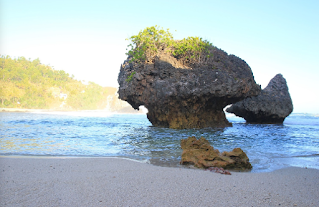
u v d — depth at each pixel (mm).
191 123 23078
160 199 4367
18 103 122438
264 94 34062
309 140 15867
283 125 31797
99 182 5371
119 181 5504
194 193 4773
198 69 22797
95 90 171250
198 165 7551
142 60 24016
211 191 4938
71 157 8711
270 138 16844
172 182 5539
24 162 7348
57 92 151125
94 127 24000
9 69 144875
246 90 23062
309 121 43844
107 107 163625
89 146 11719
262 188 5293
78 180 5488
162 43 25078
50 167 6777
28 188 4801
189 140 9125
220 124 25656
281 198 4656
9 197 4270
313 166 8070
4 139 13375
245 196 4699
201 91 21000
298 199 4629
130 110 148625
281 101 33344
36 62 177625
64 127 22922
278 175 6629
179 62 24172
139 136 16484
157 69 22859
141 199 4340
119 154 9758
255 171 7293
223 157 7754
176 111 22688
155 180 5676
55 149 10508
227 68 23812
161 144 12758
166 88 21375
